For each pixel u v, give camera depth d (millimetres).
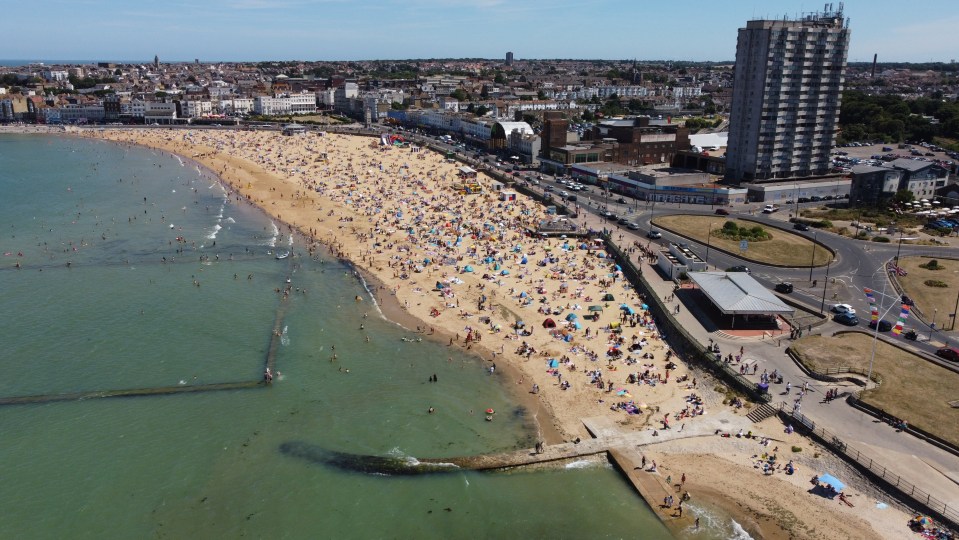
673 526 62656
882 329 98938
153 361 95188
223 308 115500
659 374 90750
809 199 194500
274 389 88125
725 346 94000
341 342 102562
